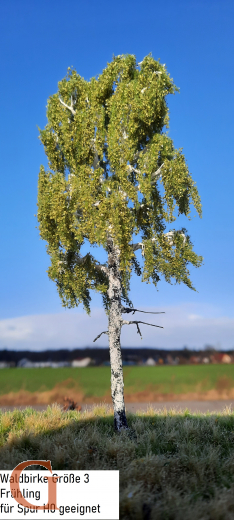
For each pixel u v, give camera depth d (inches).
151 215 451.2
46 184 449.1
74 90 477.1
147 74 453.7
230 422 456.1
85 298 518.6
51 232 458.0
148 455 307.6
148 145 466.0
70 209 428.1
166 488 235.0
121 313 471.8
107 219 414.3
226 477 266.5
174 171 416.8
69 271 466.0
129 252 423.2
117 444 336.5
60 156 483.2
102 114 454.6
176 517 200.4
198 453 332.8
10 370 885.8
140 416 512.7
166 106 461.4
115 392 446.0
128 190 427.5
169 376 869.2
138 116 439.2
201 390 806.5
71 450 323.0
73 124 452.8
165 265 451.2
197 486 251.9
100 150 451.8
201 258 462.0
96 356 947.3
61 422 456.1
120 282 481.1
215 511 201.9
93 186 425.4
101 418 499.5
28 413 530.9
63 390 806.5
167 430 407.2
